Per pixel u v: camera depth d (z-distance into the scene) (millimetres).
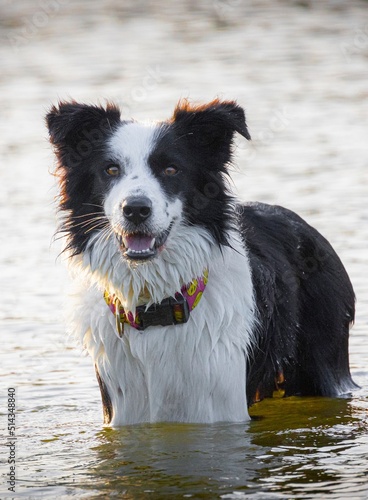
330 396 11797
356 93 34531
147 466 9070
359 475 8719
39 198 22203
